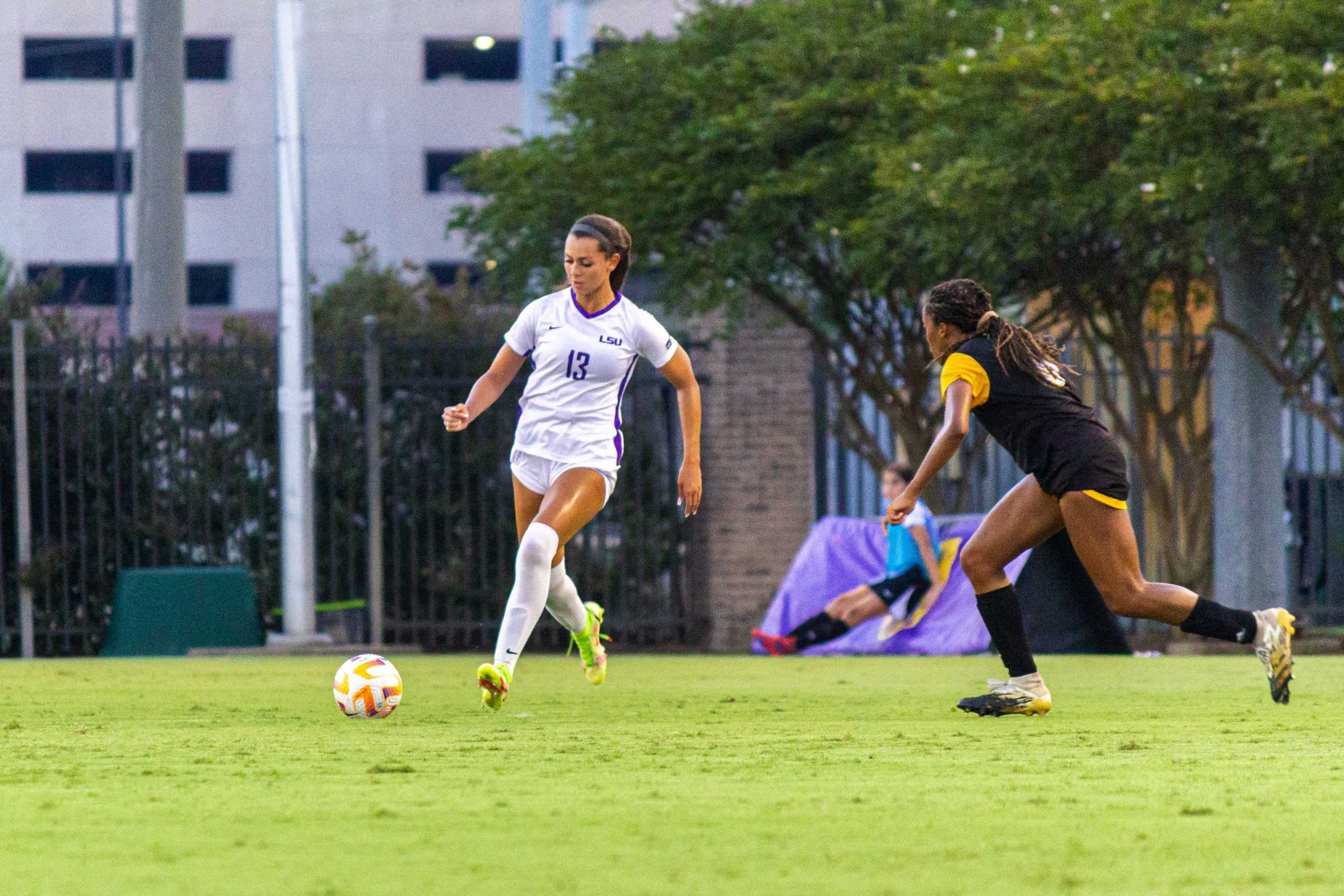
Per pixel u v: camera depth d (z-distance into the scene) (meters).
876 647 53.59
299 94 58.38
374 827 12.93
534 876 10.89
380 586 61.78
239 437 65.56
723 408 69.12
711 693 30.14
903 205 55.12
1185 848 12.02
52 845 12.13
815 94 60.19
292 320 58.16
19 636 64.81
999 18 59.88
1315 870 11.19
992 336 23.64
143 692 30.95
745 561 68.88
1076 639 47.41
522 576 23.20
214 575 57.84
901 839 12.39
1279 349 58.59
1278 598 56.88
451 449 68.25
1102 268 61.31
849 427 79.69
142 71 72.19
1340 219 52.03
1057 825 13.05
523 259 67.19
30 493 64.62
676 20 70.00
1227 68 49.69
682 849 11.95
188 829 12.84
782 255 66.88
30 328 64.56
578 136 66.50
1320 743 19.53
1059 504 23.55
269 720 23.84
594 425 24.31
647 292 74.44
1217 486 57.47
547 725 22.59
